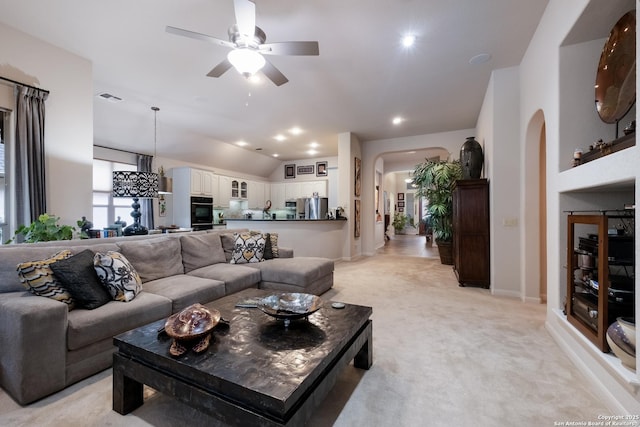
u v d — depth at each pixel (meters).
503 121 3.54
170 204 6.75
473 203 4.02
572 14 1.95
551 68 2.34
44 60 2.84
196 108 4.70
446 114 4.95
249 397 1.12
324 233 5.83
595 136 2.10
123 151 5.92
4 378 1.61
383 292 3.78
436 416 1.48
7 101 2.61
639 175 1.26
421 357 2.09
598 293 1.68
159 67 3.35
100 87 3.90
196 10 2.41
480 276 3.98
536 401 1.59
